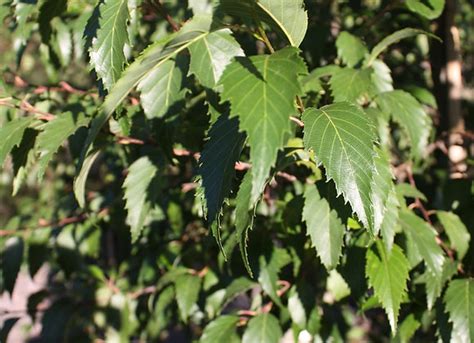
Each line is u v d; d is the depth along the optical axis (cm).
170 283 73
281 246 69
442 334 59
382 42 60
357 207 45
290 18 47
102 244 90
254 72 43
